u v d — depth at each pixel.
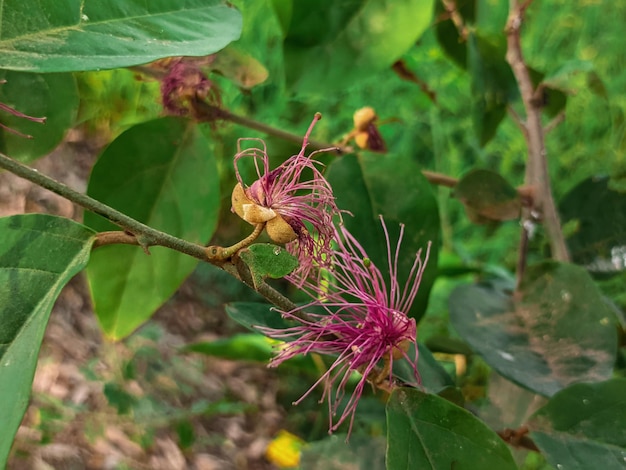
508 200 0.18
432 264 0.15
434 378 0.15
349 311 0.13
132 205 0.15
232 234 0.18
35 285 0.09
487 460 0.11
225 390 0.54
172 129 0.15
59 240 0.10
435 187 0.27
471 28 0.20
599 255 0.21
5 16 0.10
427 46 0.34
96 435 0.44
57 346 0.51
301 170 0.13
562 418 0.13
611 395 0.13
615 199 0.21
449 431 0.11
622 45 0.49
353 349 0.12
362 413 0.19
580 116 0.45
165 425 0.47
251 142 0.20
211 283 0.61
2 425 0.08
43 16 0.10
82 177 0.48
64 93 0.14
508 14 0.22
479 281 0.18
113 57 0.10
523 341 0.16
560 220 0.22
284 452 0.43
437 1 0.21
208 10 0.11
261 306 0.14
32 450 0.42
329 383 0.13
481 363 0.28
